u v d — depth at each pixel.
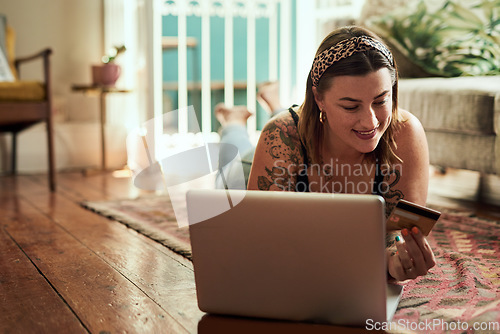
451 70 2.63
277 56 4.70
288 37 4.52
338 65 1.00
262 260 0.96
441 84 2.36
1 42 3.51
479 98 2.17
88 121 4.16
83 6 4.11
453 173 3.08
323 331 0.94
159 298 1.21
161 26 4.43
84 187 3.15
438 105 2.34
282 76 4.59
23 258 1.60
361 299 0.92
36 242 1.81
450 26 2.70
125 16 4.05
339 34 1.04
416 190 1.19
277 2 4.62
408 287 1.23
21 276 1.42
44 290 1.29
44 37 4.03
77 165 4.03
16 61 3.55
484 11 2.62
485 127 2.16
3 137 3.85
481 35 2.59
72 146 4.01
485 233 1.79
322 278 0.93
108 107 4.11
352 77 0.98
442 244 1.67
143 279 1.37
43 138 3.93
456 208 2.28
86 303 1.19
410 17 2.84
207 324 1.01
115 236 1.88
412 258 1.00
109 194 2.88
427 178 1.21
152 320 1.08
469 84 2.25
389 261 1.04
